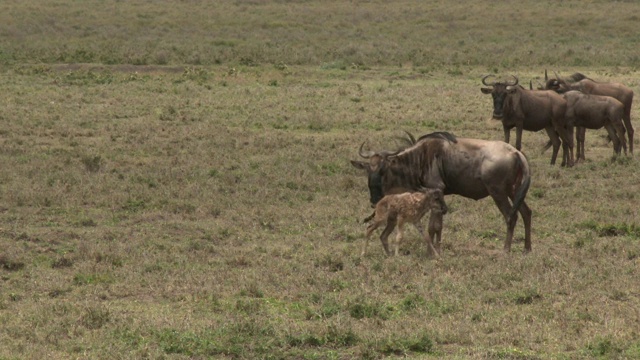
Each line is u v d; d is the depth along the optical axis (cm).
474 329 4159
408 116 11094
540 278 4978
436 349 3956
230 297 4697
